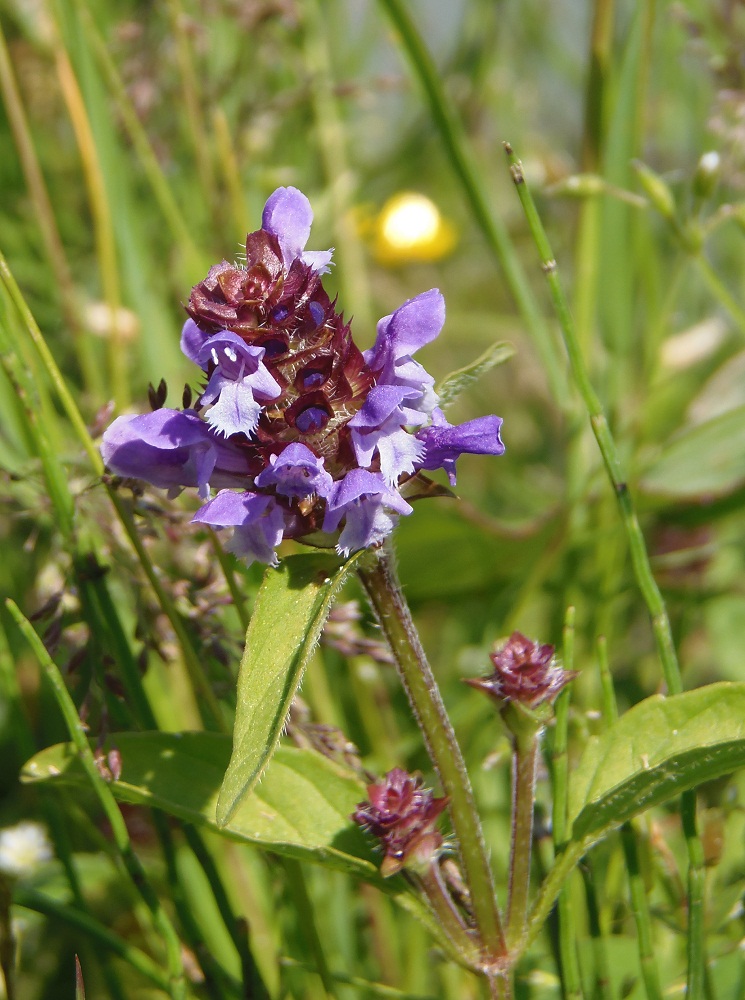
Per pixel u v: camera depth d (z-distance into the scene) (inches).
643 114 11.7
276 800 9.0
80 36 11.7
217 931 10.2
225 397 8.3
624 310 11.9
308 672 10.7
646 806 8.7
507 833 10.7
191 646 9.5
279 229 8.6
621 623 12.1
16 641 11.4
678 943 9.8
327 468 8.4
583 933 9.9
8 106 11.2
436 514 11.9
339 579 8.3
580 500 11.6
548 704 8.6
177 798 9.0
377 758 11.1
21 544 11.6
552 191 11.0
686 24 12.0
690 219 11.0
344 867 8.7
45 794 9.9
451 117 11.3
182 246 11.9
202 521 8.3
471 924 8.9
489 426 8.4
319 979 9.9
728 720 8.8
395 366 8.4
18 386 9.3
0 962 9.2
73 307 11.6
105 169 11.7
